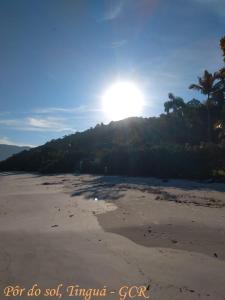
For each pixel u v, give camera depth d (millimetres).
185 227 14391
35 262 10438
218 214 17016
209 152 39938
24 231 14352
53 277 9266
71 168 55344
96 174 46844
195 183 32125
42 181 40781
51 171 56719
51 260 10594
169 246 11914
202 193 25047
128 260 10516
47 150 74750
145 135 64250
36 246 12117
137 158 44031
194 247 11766
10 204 21969
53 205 21031
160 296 8094
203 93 55062
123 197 23344
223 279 9055
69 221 16156
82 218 16734
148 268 9852
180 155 40750
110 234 13586
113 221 15797
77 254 11141
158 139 61281
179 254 11055
